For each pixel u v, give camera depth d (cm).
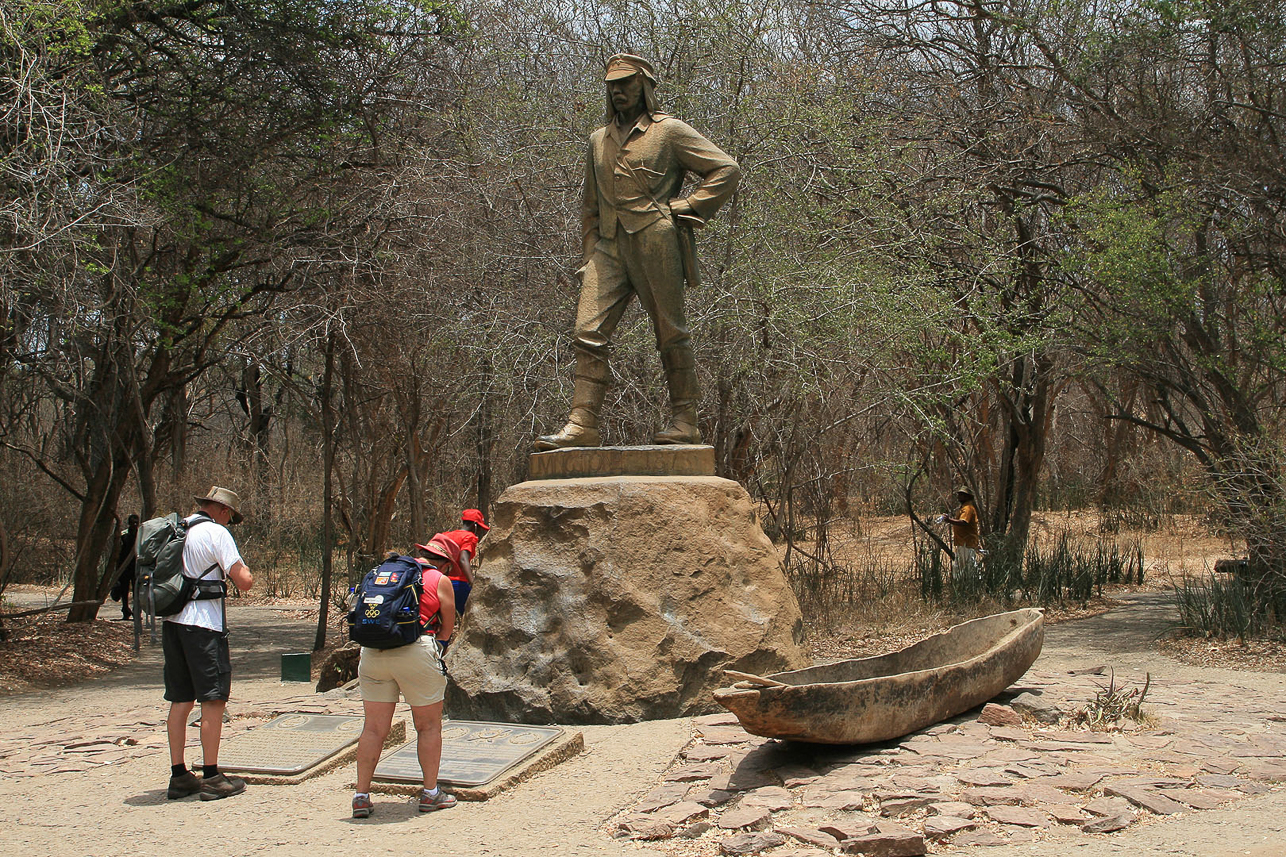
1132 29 1317
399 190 1323
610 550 734
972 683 633
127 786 593
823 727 551
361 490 2250
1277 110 1263
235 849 476
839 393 1311
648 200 795
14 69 1030
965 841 447
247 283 1465
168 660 575
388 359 1482
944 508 2102
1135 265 1177
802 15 1645
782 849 445
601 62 1344
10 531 2025
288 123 1291
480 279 1327
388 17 1299
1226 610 1109
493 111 1353
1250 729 636
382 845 475
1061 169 1529
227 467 2470
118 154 1172
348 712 744
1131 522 2161
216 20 1233
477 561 795
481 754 593
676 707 706
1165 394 1386
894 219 1269
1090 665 985
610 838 473
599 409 827
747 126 1233
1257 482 1136
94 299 1103
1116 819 465
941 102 1602
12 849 486
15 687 1071
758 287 1163
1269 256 1211
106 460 1496
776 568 797
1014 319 1432
